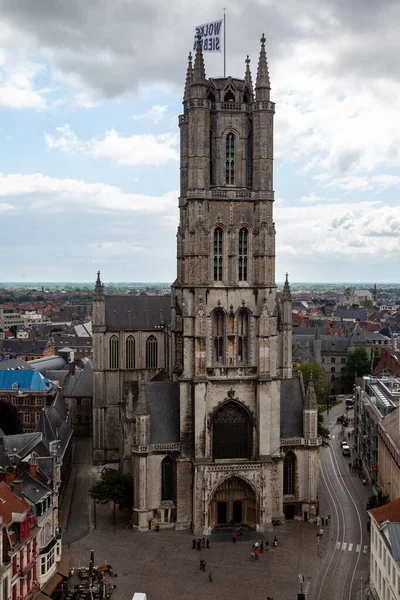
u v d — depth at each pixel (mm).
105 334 163875
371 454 147625
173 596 95312
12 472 103188
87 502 135250
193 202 120812
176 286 138625
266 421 120875
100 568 103062
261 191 122812
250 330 123125
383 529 88875
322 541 115625
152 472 121000
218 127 122812
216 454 122875
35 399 195250
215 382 121000
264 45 122562
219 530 120438
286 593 96375
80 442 190750
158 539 116312
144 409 119312
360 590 97250
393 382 174375
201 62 119688
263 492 120062
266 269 122688
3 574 78875
